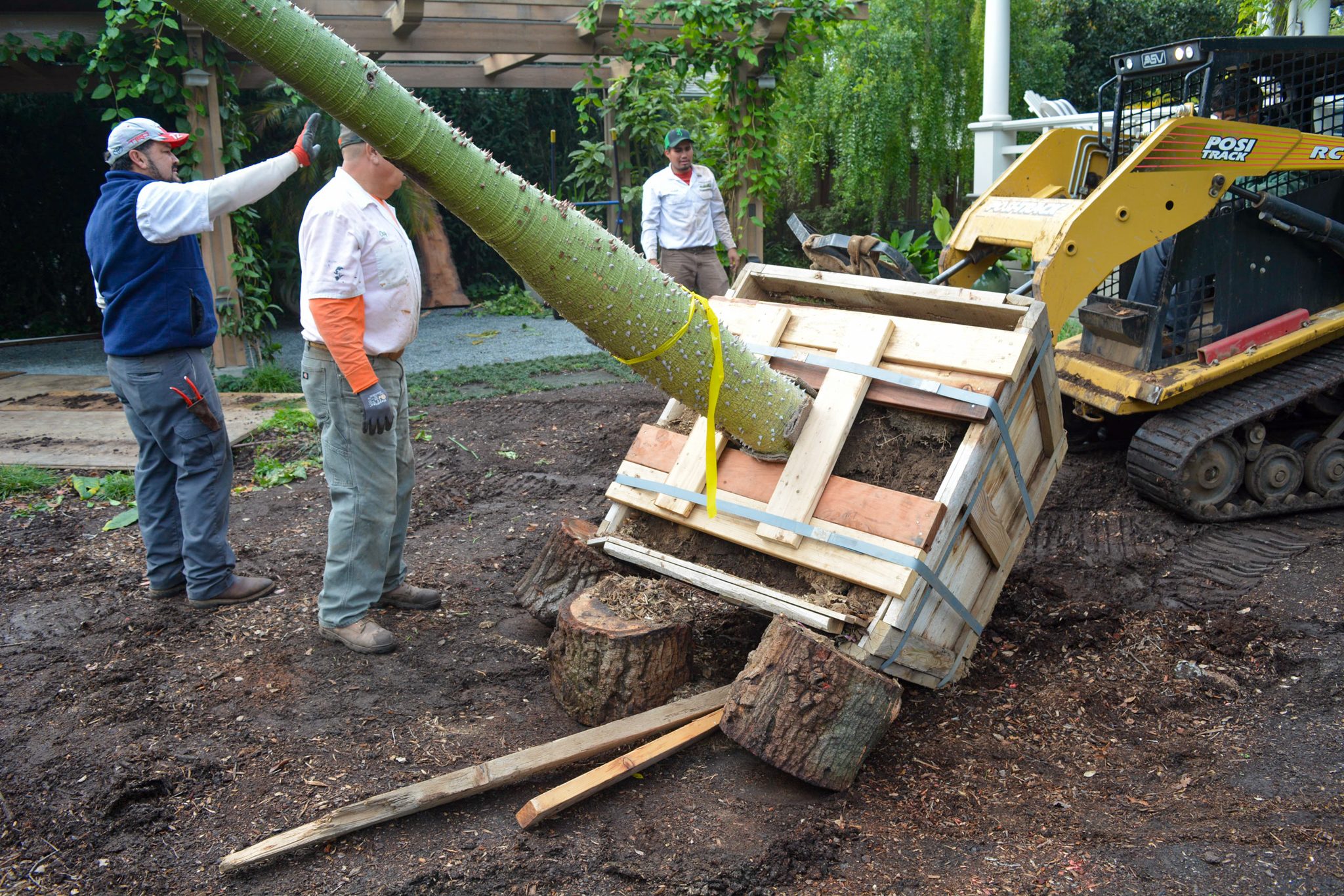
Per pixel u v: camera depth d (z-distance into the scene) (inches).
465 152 93.2
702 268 307.6
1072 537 195.5
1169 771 118.6
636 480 144.3
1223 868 97.9
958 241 205.9
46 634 154.0
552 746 113.8
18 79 363.9
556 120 578.9
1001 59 438.9
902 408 131.2
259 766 116.4
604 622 126.5
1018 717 131.7
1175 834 104.0
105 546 195.0
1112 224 178.7
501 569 181.6
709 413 118.7
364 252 133.7
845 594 123.0
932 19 553.6
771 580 131.6
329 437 140.6
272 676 138.8
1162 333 197.2
